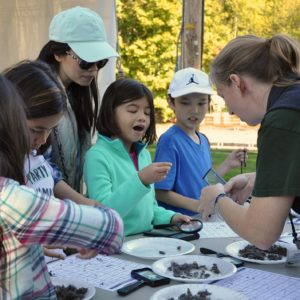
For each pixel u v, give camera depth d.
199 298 1.50
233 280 1.71
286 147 1.43
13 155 1.11
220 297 1.52
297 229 2.42
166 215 2.51
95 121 2.67
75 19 2.46
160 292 1.53
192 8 4.38
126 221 2.33
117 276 1.74
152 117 2.63
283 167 1.43
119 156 2.53
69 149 2.43
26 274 1.14
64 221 1.08
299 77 1.56
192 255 1.93
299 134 1.42
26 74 1.40
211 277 1.70
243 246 2.08
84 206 1.17
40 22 3.73
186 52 4.42
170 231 2.36
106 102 2.56
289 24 8.75
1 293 1.12
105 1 3.48
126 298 1.55
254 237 1.52
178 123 3.17
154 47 11.11
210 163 3.24
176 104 3.15
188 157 3.05
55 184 2.28
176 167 3.00
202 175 3.08
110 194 2.32
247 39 1.67
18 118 1.12
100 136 2.56
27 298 1.15
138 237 2.28
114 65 3.59
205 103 3.17
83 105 2.62
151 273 1.73
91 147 2.58
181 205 2.88
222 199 1.72
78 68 2.44
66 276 1.73
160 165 2.24
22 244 1.10
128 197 2.23
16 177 1.13
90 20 2.49
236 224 1.62
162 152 3.00
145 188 2.24
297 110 1.44
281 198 1.44
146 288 1.64
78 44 2.43
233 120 8.00
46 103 1.38
